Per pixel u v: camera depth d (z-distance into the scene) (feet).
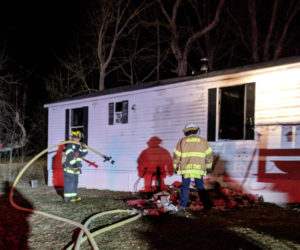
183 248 12.86
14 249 13.67
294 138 20.59
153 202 21.75
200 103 25.63
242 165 22.63
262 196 21.27
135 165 30.42
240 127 25.36
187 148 19.04
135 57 64.44
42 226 17.28
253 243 13.08
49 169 39.70
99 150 34.01
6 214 20.59
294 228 14.98
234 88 24.35
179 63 54.90
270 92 21.74
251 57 58.08
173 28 54.95
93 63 68.44
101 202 24.09
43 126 74.49
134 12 58.49
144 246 13.29
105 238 14.57
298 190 20.10
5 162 68.95
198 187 19.38
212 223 16.35
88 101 35.63
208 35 59.98
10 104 58.75
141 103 30.32
